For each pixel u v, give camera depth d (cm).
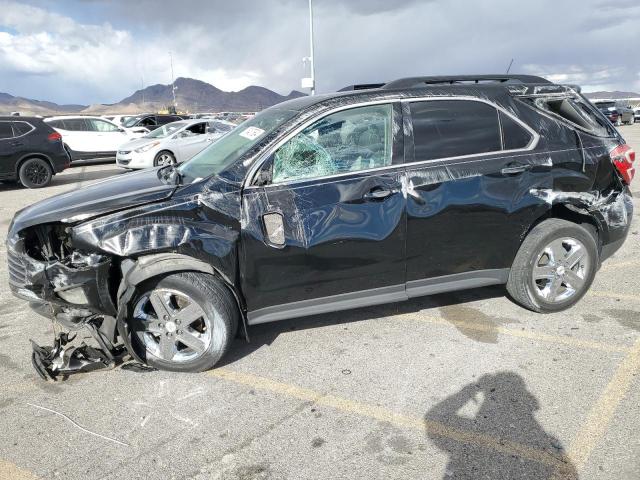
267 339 382
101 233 305
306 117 338
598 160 393
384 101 352
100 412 297
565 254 396
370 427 275
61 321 331
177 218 310
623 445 253
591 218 406
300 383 321
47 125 1242
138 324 327
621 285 467
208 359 329
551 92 396
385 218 341
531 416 279
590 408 284
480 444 258
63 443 271
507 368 329
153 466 251
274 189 326
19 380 337
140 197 317
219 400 305
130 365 345
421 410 288
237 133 388
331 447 260
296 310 346
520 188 370
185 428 280
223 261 313
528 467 240
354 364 342
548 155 378
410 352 355
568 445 255
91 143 1683
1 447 269
